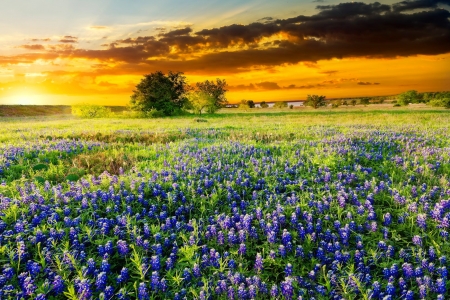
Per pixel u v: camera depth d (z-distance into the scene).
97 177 9.49
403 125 22.06
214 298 4.32
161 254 5.17
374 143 13.03
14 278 4.46
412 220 5.83
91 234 5.56
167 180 8.20
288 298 4.19
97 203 6.85
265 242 5.54
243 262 5.19
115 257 5.18
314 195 7.33
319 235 5.76
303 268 4.93
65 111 109.81
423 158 10.09
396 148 12.20
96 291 4.33
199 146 13.92
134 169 9.81
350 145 12.64
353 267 4.69
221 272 4.75
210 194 7.57
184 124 29.55
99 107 65.62
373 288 4.29
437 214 5.91
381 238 5.62
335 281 4.52
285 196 7.64
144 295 4.15
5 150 12.20
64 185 8.23
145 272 4.54
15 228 5.43
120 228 5.87
